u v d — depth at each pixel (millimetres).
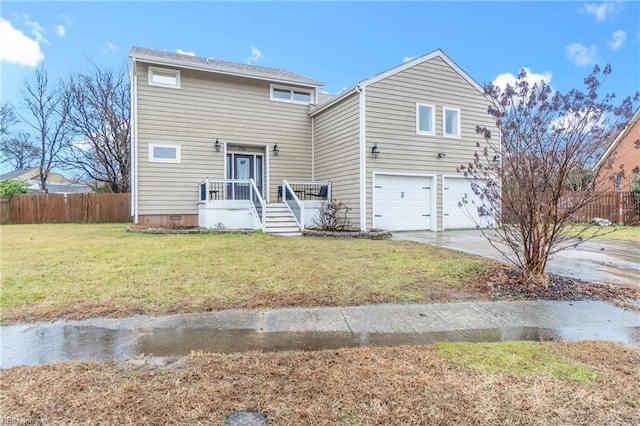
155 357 2848
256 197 11664
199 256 6754
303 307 4168
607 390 2312
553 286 5051
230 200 11609
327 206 11352
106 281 5035
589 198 4914
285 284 4992
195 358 2814
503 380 2426
